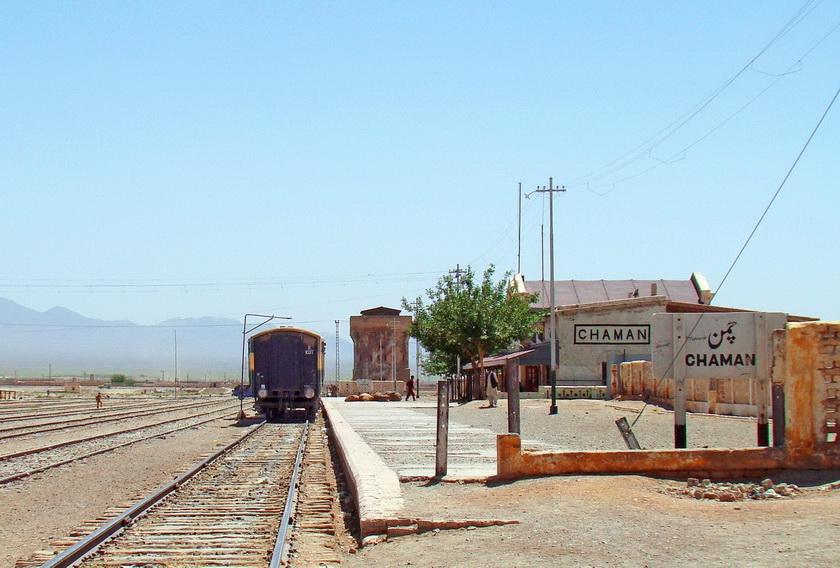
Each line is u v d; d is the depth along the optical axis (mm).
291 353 40375
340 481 17484
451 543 9602
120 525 11805
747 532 8758
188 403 71688
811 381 12156
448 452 18547
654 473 12383
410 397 75625
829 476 11836
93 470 19188
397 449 19453
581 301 59500
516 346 59562
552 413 33969
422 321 59875
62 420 40344
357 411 42125
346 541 11164
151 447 25422
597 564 8039
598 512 10086
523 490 11742
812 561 7527
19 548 10750
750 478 12180
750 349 14047
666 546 8461
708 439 19969
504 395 52344
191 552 10109
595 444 19750
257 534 11211
